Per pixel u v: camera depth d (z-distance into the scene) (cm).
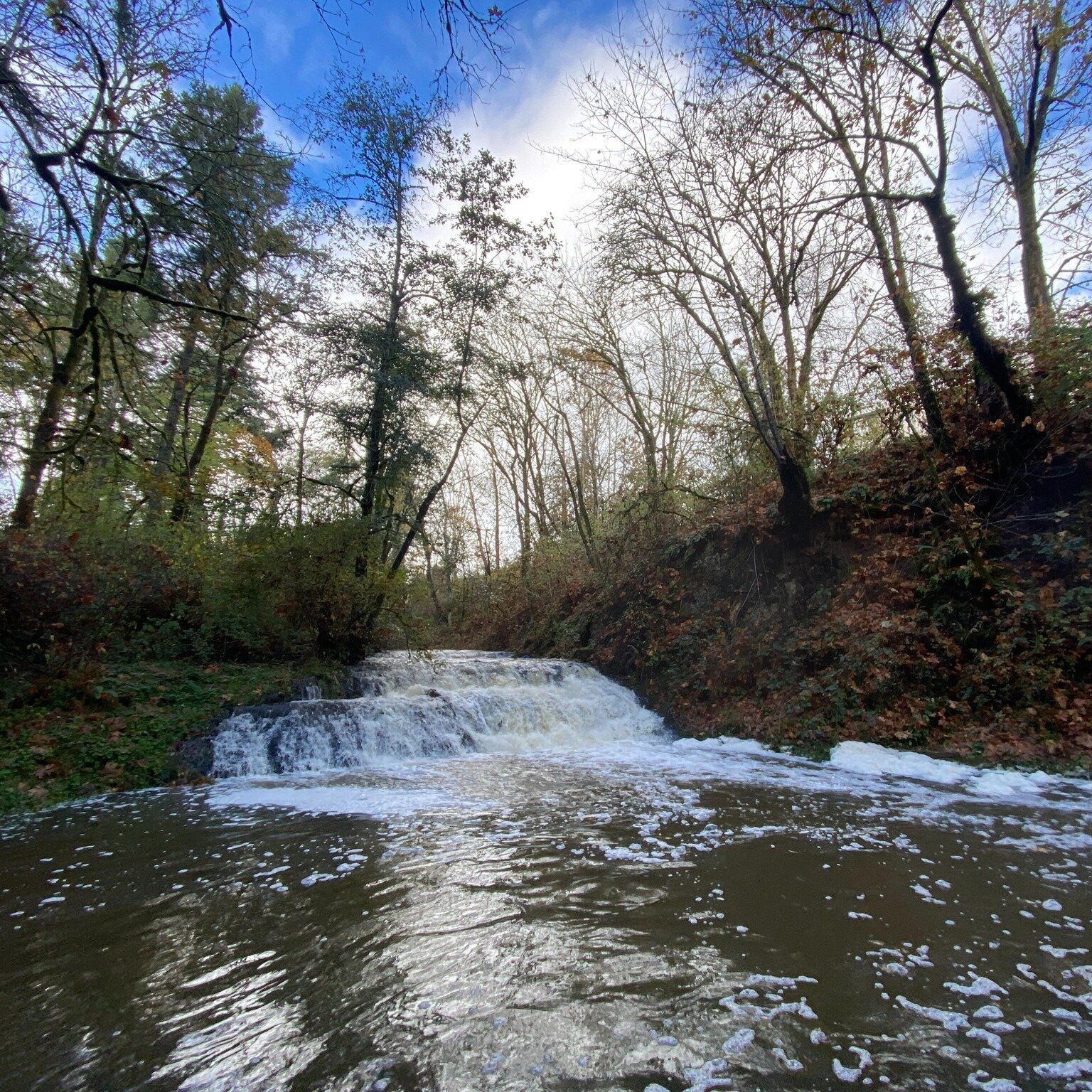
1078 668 734
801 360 1286
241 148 729
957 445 940
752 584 1162
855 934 323
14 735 712
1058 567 806
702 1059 226
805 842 475
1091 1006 255
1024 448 862
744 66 988
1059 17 889
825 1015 252
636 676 1273
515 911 360
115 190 633
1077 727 679
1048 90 970
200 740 772
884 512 1020
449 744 909
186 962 306
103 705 810
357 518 1099
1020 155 1044
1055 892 372
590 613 1554
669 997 268
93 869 441
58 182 559
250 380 1508
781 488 1174
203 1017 259
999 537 872
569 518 2272
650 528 1463
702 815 556
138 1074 223
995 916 341
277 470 1178
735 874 411
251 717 819
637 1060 226
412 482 1374
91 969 301
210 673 980
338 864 443
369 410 1205
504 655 1784
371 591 1102
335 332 1191
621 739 1038
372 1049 236
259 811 593
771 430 1049
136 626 998
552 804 605
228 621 1023
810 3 870
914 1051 228
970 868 412
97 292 952
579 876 413
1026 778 638
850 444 1178
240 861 453
